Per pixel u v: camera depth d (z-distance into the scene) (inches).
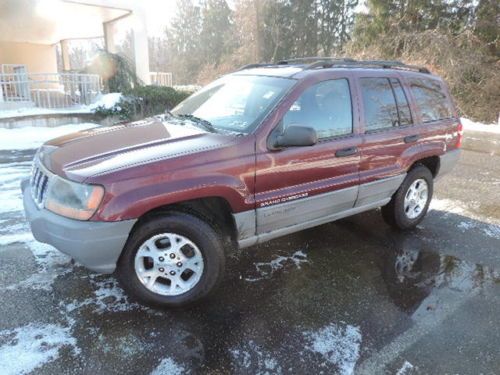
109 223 105.7
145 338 108.3
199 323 115.5
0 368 96.0
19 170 260.4
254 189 125.0
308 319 118.6
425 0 805.9
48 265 142.6
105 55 502.9
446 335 113.7
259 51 1301.7
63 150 125.0
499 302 130.6
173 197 111.3
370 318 120.0
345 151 144.4
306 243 169.0
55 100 462.0
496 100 620.7
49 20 555.5
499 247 171.0
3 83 420.5
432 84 187.8
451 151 193.2
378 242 172.1
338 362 102.3
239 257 155.3
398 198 174.9
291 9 1301.7
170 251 118.7
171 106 502.9
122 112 455.8
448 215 207.3
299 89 135.9
